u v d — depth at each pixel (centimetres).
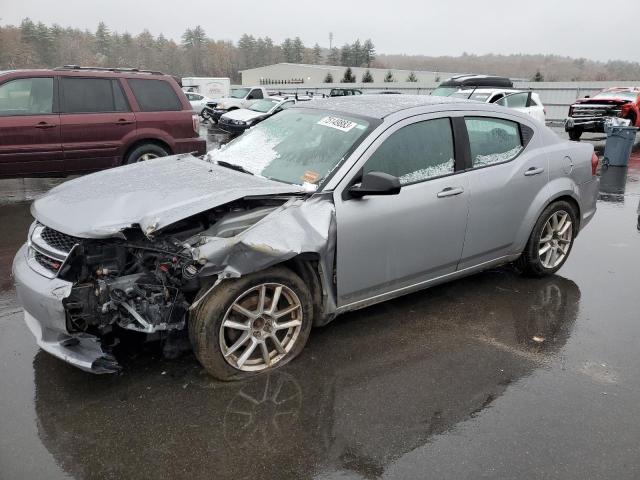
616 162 1228
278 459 265
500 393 324
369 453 271
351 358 360
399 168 379
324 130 399
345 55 12912
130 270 325
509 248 461
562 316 430
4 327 398
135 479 251
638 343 388
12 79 734
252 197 330
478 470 260
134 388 322
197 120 870
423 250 393
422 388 328
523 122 467
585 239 649
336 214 343
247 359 334
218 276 306
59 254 311
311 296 355
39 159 750
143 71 834
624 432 289
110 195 344
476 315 429
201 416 296
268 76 8531
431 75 8369
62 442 275
